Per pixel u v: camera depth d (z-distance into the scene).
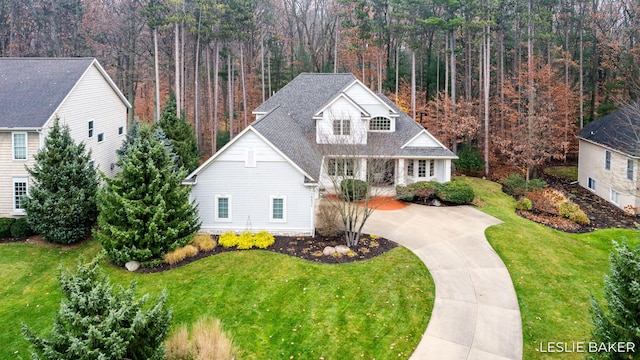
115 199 17.97
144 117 53.56
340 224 22.02
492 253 19.28
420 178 28.97
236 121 51.78
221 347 11.67
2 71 25.47
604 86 39.81
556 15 41.56
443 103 41.34
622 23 42.69
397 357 12.63
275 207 21.16
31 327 14.23
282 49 55.84
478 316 14.61
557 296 15.92
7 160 22.56
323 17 56.38
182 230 18.81
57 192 19.97
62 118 23.75
